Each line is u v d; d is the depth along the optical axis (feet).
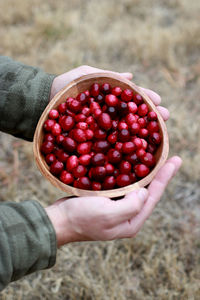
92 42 4.63
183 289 2.72
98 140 2.39
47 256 1.93
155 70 4.31
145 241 2.92
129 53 4.51
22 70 2.42
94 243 2.94
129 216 2.02
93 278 2.80
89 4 5.43
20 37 4.72
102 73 2.44
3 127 2.45
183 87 4.06
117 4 5.41
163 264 2.83
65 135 2.43
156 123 2.38
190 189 3.23
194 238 2.96
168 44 4.53
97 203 1.98
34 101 2.40
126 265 2.85
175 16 5.19
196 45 4.59
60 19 5.02
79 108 2.43
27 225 1.92
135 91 2.44
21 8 5.24
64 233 2.00
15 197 3.19
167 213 3.10
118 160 2.33
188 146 3.48
